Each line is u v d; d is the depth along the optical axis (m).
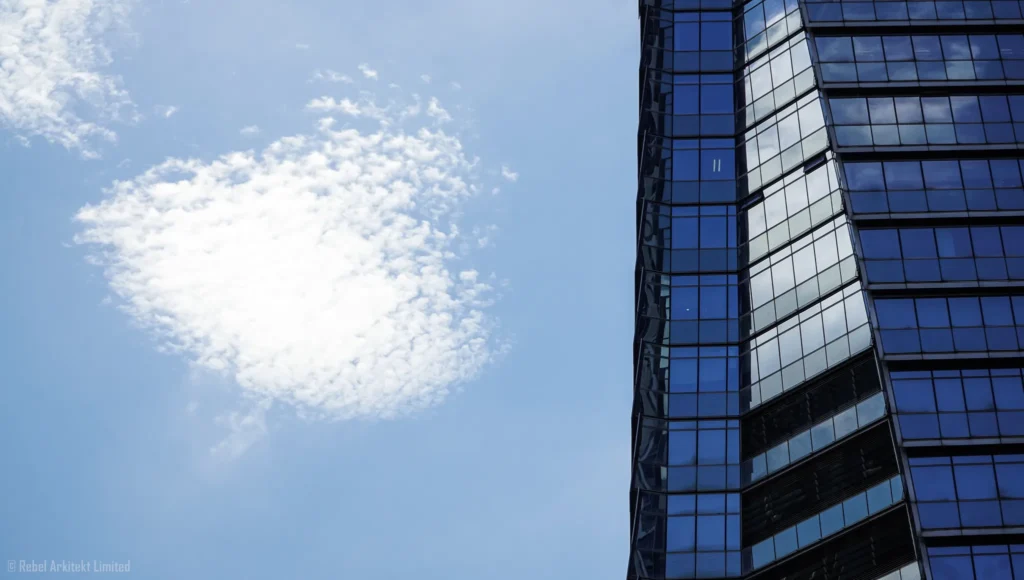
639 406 60.25
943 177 62.59
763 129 67.94
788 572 53.88
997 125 64.38
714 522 56.19
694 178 67.62
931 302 58.19
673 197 67.12
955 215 61.06
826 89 66.56
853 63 67.38
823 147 64.50
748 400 59.62
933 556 50.50
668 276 64.56
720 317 62.81
